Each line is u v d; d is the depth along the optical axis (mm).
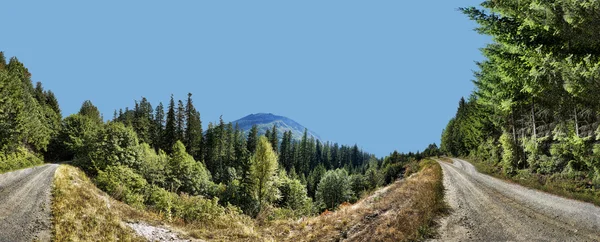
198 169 55875
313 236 11641
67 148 66688
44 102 95562
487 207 12906
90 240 10555
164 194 20547
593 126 20547
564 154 20906
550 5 14352
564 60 14242
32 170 30688
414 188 18750
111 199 18844
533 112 26969
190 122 93688
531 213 11398
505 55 20453
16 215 12469
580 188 15844
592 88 12781
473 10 19547
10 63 90375
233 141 118500
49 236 10492
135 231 12141
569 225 9547
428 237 9195
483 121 45688
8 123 41500
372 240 9570
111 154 41156
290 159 140625
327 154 195625
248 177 42312
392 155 115062
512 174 26328
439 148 114438
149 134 93375
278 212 18844
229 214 16344
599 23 12695
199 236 12562
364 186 75500
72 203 14891
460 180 23375
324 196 71375
